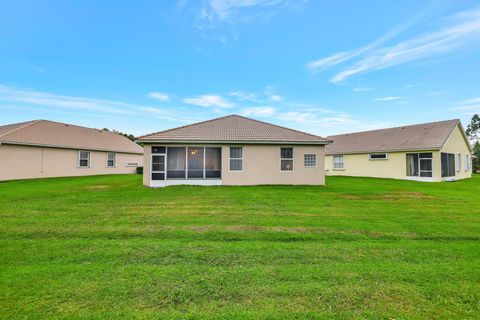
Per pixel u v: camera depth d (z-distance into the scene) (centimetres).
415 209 957
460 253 536
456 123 2336
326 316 319
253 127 1873
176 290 377
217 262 479
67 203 1012
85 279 407
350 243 594
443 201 1128
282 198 1152
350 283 402
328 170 2942
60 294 363
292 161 1689
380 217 833
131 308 333
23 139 1925
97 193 1270
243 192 1323
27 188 1444
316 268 455
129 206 967
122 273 429
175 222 753
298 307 338
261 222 760
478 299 360
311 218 812
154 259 491
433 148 2081
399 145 2345
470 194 1343
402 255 521
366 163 2575
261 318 315
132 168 2942
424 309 336
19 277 412
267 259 495
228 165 1642
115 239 607
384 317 319
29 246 554
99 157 2545
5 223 727
